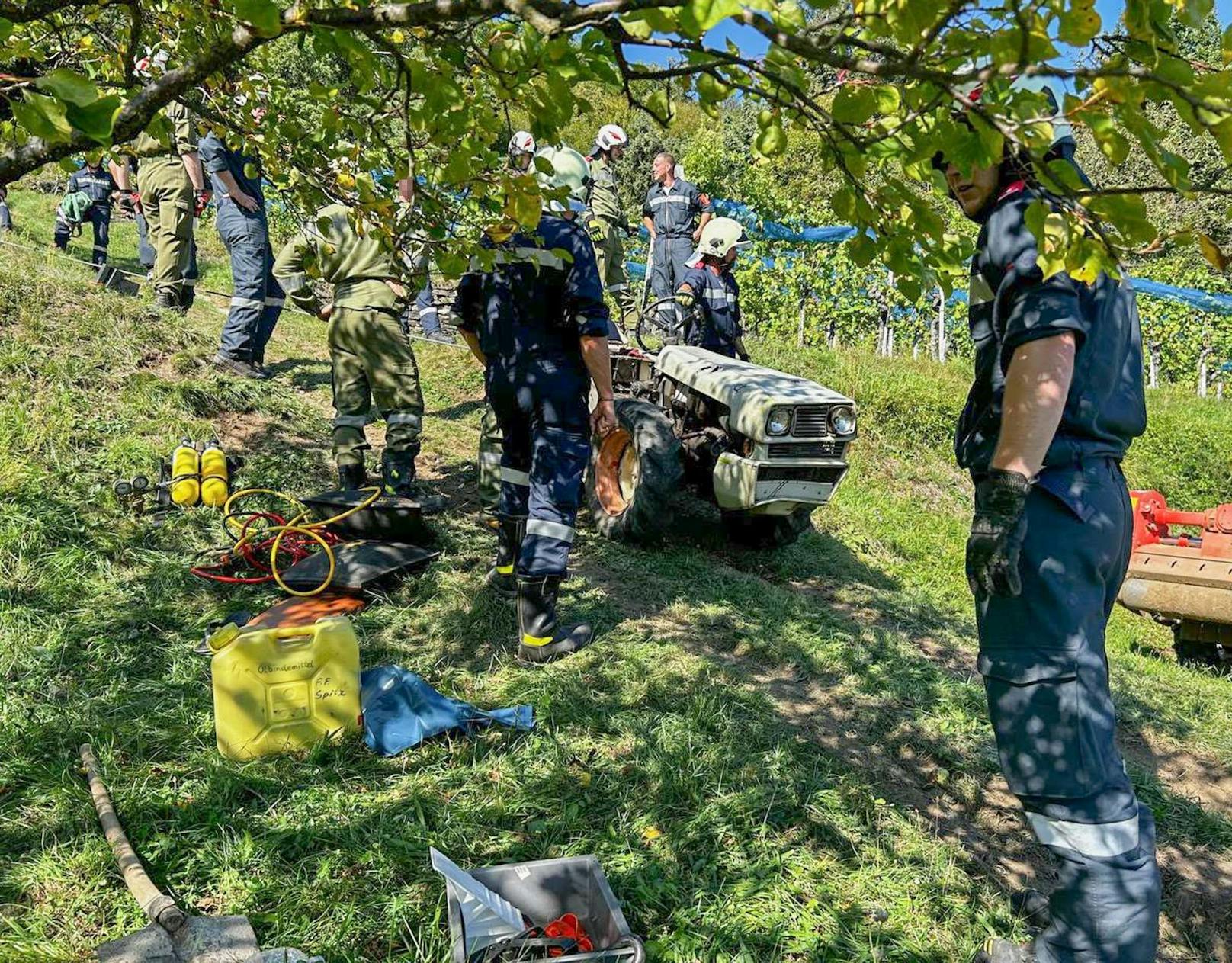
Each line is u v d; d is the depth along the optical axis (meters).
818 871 3.19
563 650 4.55
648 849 3.19
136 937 2.51
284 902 2.78
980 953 2.83
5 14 1.87
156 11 2.73
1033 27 1.39
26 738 3.41
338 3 1.98
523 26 2.07
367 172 3.04
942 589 7.66
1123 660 6.77
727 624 5.29
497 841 3.16
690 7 1.30
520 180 2.69
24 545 4.71
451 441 8.19
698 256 7.52
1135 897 2.37
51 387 6.42
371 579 4.88
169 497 5.55
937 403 11.21
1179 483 11.98
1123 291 2.48
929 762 4.17
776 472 6.14
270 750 3.51
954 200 2.50
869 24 1.43
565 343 4.39
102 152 2.84
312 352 10.59
